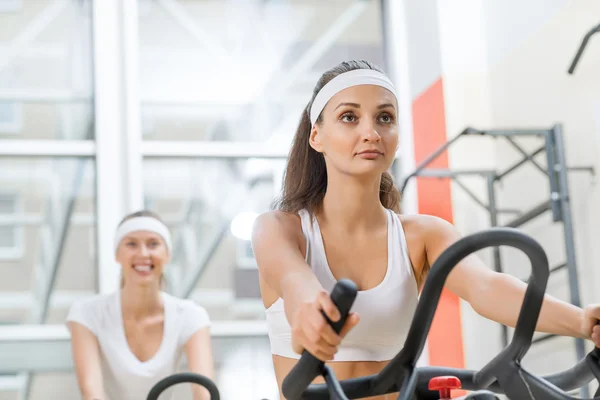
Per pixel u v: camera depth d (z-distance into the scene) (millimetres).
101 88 5293
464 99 5191
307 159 1515
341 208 1390
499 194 5000
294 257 1204
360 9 5781
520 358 895
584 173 4016
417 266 1441
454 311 4988
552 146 3699
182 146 5359
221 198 5520
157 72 5453
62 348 4938
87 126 5340
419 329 842
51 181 5355
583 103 4070
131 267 3297
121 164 5250
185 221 5527
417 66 5496
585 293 3982
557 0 4316
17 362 4875
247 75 5551
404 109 5570
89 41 5430
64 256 5387
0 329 4898
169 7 5531
